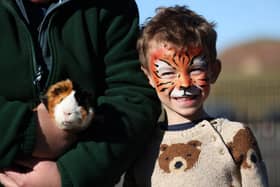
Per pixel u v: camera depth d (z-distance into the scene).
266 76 44.81
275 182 25.02
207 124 6.51
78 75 6.42
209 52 6.56
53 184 6.07
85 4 6.61
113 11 6.75
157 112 6.71
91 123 6.23
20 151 6.00
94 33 6.59
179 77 6.47
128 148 6.37
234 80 32.94
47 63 6.43
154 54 6.56
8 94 6.30
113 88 6.64
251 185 6.34
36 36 6.46
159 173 6.48
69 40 6.48
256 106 30.34
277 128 27.64
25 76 6.32
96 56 6.60
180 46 6.44
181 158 6.42
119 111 6.40
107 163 6.22
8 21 6.36
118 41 6.75
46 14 6.36
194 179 6.32
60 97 5.97
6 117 6.00
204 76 6.50
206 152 6.40
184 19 6.59
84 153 6.16
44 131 6.03
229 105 30.39
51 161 6.19
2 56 6.30
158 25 6.60
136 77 6.66
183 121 6.57
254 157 6.41
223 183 6.33
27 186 6.06
